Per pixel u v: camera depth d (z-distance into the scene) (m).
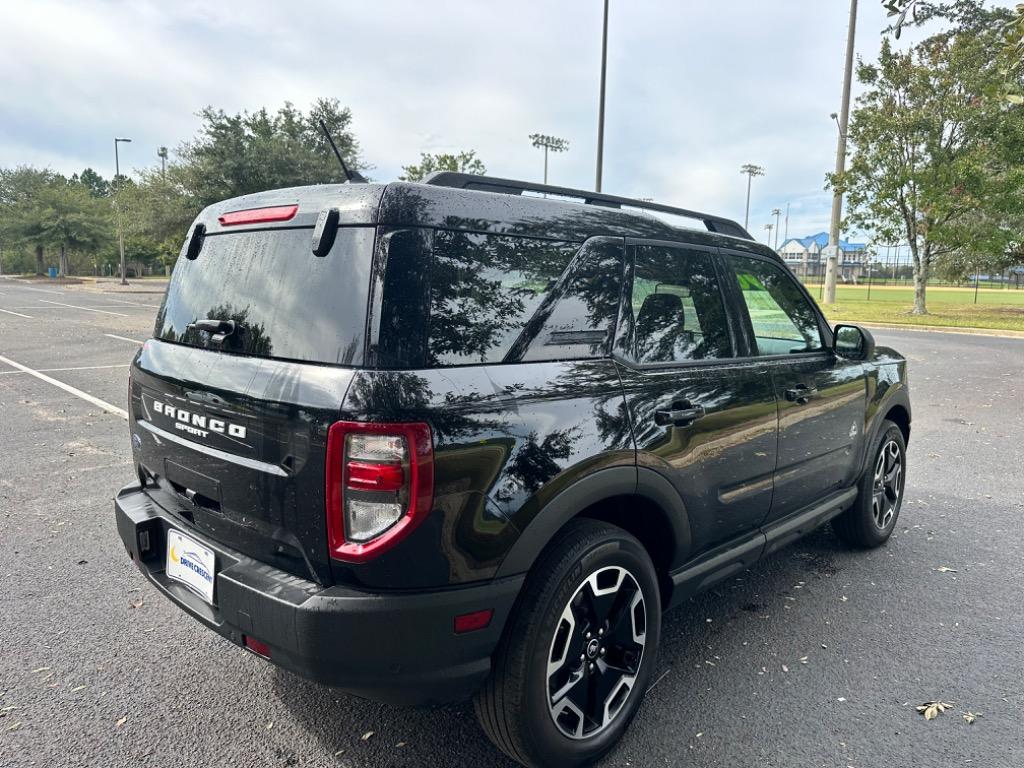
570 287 2.35
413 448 1.84
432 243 2.01
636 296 2.60
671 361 2.71
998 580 3.88
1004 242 23.02
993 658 3.07
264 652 2.04
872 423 4.02
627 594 2.45
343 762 2.37
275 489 2.00
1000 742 2.50
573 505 2.18
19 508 4.79
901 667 2.99
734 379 2.92
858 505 4.14
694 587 2.82
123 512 2.64
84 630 3.23
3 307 25.33
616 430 2.34
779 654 3.10
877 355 4.36
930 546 4.38
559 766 2.25
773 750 2.46
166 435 2.48
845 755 2.43
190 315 2.55
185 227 32.97
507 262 2.19
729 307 3.06
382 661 1.89
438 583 1.92
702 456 2.72
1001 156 21.14
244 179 31.62
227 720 2.60
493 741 2.23
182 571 2.42
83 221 56.22
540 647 2.12
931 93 21.83
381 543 1.84
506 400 2.04
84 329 17.27
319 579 1.95
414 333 1.93
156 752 2.41
